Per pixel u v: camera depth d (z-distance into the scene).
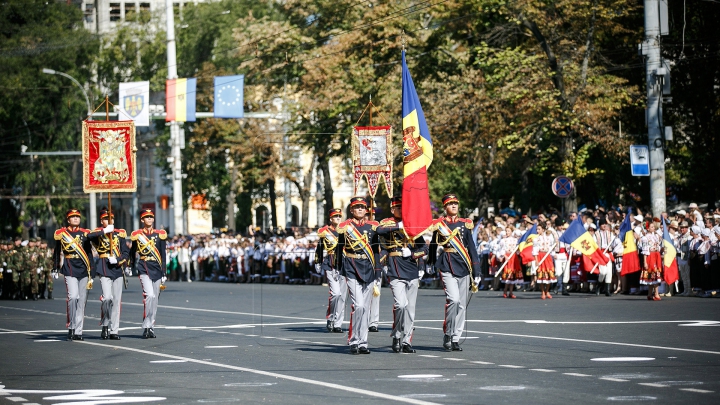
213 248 72.25
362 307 23.03
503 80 56.38
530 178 74.31
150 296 28.09
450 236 23.12
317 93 67.31
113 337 27.97
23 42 92.50
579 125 54.09
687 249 40.12
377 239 23.11
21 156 96.38
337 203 117.44
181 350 24.61
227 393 17.50
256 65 72.94
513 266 42.41
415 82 65.88
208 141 86.88
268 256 63.81
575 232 41.75
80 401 16.88
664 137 42.88
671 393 16.53
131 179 30.59
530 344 23.94
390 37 65.69
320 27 73.38
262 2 95.94
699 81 60.22
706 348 22.45
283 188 106.56
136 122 57.03
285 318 34.19
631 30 59.72
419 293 46.81
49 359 23.22
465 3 58.41
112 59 98.06
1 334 30.11
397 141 61.47
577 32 57.59
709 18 59.47
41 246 53.00
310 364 21.33
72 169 99.25
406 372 19.70
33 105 93.69
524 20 55.38
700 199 67.00
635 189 67.56
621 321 29.16
